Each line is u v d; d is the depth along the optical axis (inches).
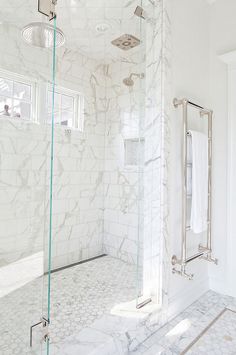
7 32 42.2
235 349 54.6
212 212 82.7
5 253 42.3
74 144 105.6
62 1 72.6
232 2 78.9
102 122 115.6
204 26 80.7
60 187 101.2
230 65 78.3
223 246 80.4
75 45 98.3
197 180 69.7
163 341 57.5
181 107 69.6
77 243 106.9
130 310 62.5
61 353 47.4
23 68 43.4
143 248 65.4
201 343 56.6
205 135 74.2
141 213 66.3
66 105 106.0
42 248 45.8
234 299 76.4
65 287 80.7
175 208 67.8
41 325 44.6
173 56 66.6
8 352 41.6
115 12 76.7
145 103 66.7
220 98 81.2
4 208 42.2
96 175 113.7
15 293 43.0
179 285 69.5
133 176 102.5
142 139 67.2
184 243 64.9
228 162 78.7
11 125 42.6
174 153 67.2
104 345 49.9
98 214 114.7
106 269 97.6
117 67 108.9
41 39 44.4
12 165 42.8
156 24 64.0
